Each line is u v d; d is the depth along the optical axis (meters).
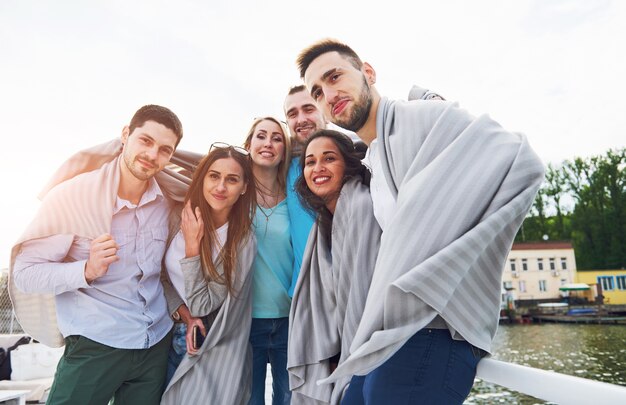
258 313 1.85
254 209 1.78
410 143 1.03
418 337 0.89
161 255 1.76
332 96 1.33
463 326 0.81
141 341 1.60
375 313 0.81
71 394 1.49
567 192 49.69
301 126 2.09
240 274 1.73
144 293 1.66
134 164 1.63
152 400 1.66
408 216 0.84
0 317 4.22
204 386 1.65
